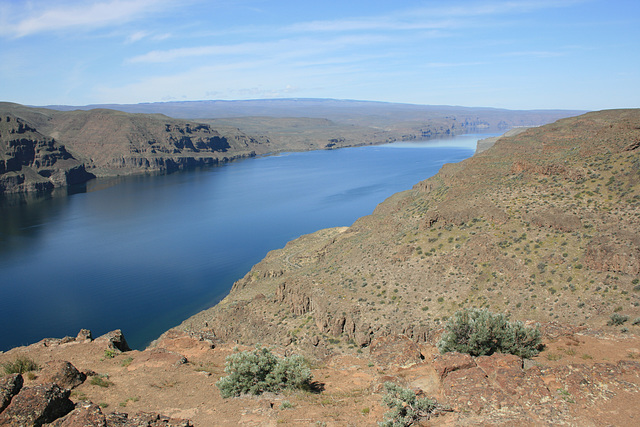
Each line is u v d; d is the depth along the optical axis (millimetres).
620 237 45031
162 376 19828
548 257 47969
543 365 17391
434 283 51750
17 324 80438
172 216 178875
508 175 68750
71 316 83500
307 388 18891
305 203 198750
